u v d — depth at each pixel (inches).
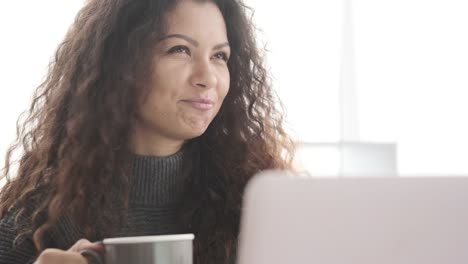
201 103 51.1
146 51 51.1
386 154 135.7
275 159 60.7
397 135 142.1
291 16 139.9
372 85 141.9
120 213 51.9
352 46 140.7
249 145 59.4
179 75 50.5
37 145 57.4
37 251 52.0
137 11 53.2
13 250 51.9
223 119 58.8
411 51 142.7
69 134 53.6
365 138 140.8
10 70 129.6
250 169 57.8
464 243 29.3
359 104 140.6
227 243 54.2
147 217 53.2
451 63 142.1
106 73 53.6
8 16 130.1
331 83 140.2
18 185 56.6
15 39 130.1
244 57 59.7
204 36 51.1
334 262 29.1
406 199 29.4
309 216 29.1
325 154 135.0
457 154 142.0
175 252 33.3
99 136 53.1
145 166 52.4
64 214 51.9
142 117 52.2
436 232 29.4
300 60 139.9
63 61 58.8
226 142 58.0
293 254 29.0
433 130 142.1
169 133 51.9
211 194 55.4
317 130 139.7
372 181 29.4
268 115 61.6
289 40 139.9
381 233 29.2
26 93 129.6
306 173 63.0
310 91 139.9
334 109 139.9
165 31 50.8
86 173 52.4
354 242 29.2
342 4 140.4
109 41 53.8
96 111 53.3
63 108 56.3
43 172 54.9
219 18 52.9
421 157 142.2
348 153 134.6
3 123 128.3
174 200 54.2
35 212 52.2
